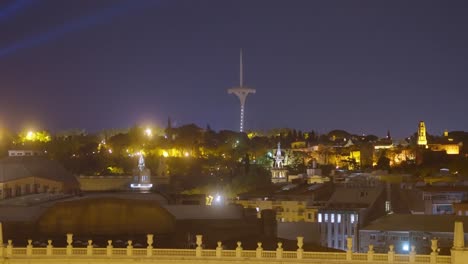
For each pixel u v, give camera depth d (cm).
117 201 15462
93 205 15362
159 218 15562
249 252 10925
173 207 17600
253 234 16450
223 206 18000
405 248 19938
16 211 16475
